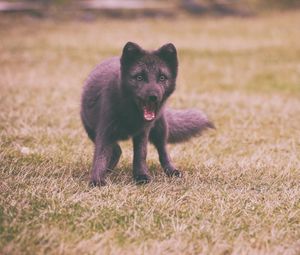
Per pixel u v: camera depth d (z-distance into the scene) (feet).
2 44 175.83
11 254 37.35
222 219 45.42
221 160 65.36
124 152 67.05
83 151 65.67
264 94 119.44
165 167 60.03
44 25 223.10
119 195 49.96
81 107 60.85
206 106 100.07
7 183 51.62
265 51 177.47
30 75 128.57
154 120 56.44
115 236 41.42
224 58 166.30
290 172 60.34
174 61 55.36
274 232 43.01
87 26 224.53
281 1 284.41
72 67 143.95
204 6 269.03
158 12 257.96
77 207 46.55
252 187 55.57
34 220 42.98
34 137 72.28
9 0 271.28
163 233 42.37
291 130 83.76
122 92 54.24
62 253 37.83
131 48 53.72
